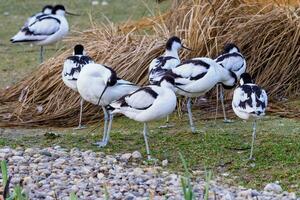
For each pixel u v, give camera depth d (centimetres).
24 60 2030
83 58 1462
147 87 1237
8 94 1675
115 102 1262
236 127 1421
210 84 1347
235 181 1145
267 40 1641
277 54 1630
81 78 1327
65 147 1323
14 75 1881
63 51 1794
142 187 1088
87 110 1545
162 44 1620
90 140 1365
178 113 1514
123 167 1202
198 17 1670
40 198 1036
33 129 1491
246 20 1670
